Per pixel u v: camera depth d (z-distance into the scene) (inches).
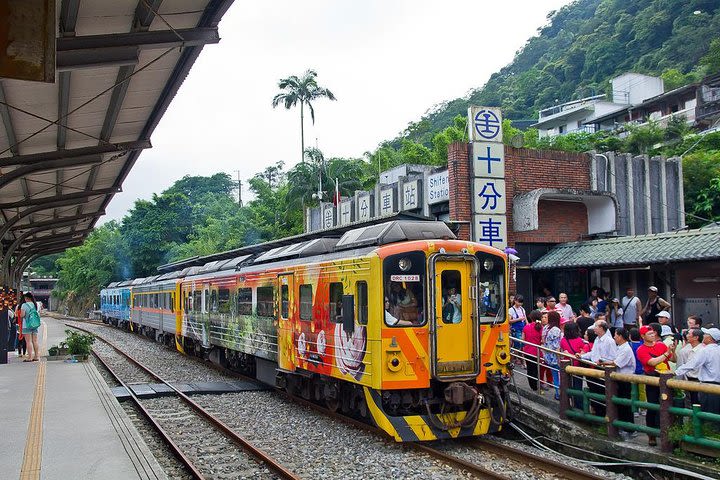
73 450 308.5
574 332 388.5
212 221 1962.4
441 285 366.9
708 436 291.0
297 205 1430.9
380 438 377.1
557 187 632.4
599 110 1883.6
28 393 476.7
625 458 316.5
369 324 359.3
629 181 656.4
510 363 384.2
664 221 669.3
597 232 629.3
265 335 536.1
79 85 395.2
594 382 370.0
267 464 332.5
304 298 455.8
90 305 2330.2
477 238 573.0
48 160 481.1
